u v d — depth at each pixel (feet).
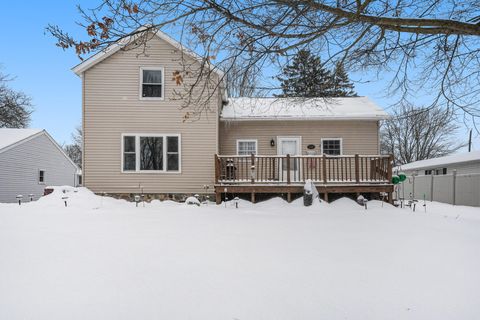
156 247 14.38
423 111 20.04
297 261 12.26
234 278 10.32
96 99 37.81
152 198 37.68
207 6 11.78
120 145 37.78
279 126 41.34
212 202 37.14
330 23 12.64
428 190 60.13
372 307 8.23
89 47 11.12
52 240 15.69
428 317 7.69
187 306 8.26
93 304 8.32
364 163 40.93
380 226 20.61
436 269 11.33
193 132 38.11
